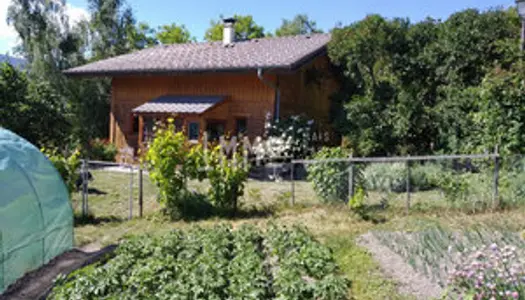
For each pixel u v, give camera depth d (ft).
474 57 45.11
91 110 85.97
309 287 15.15
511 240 18.40
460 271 12.80
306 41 60.59
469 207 25.55
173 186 29.48
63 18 93.91
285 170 44.68
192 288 14.71
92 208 33.17
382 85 52.47
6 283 17.47
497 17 45.98
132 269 17.51
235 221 27.17
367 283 16.06
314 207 28.99
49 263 20.58
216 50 63.62
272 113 51.70
